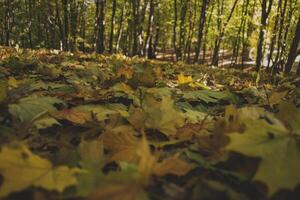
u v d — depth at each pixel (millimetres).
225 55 70688
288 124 2250
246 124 2084
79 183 1543
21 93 3166
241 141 1635
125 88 3879
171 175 1838
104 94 3777
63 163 1911
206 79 7926
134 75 4402
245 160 1752
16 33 55219
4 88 2781
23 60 7184
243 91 4734
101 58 12820
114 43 56562
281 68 27422
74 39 34906
